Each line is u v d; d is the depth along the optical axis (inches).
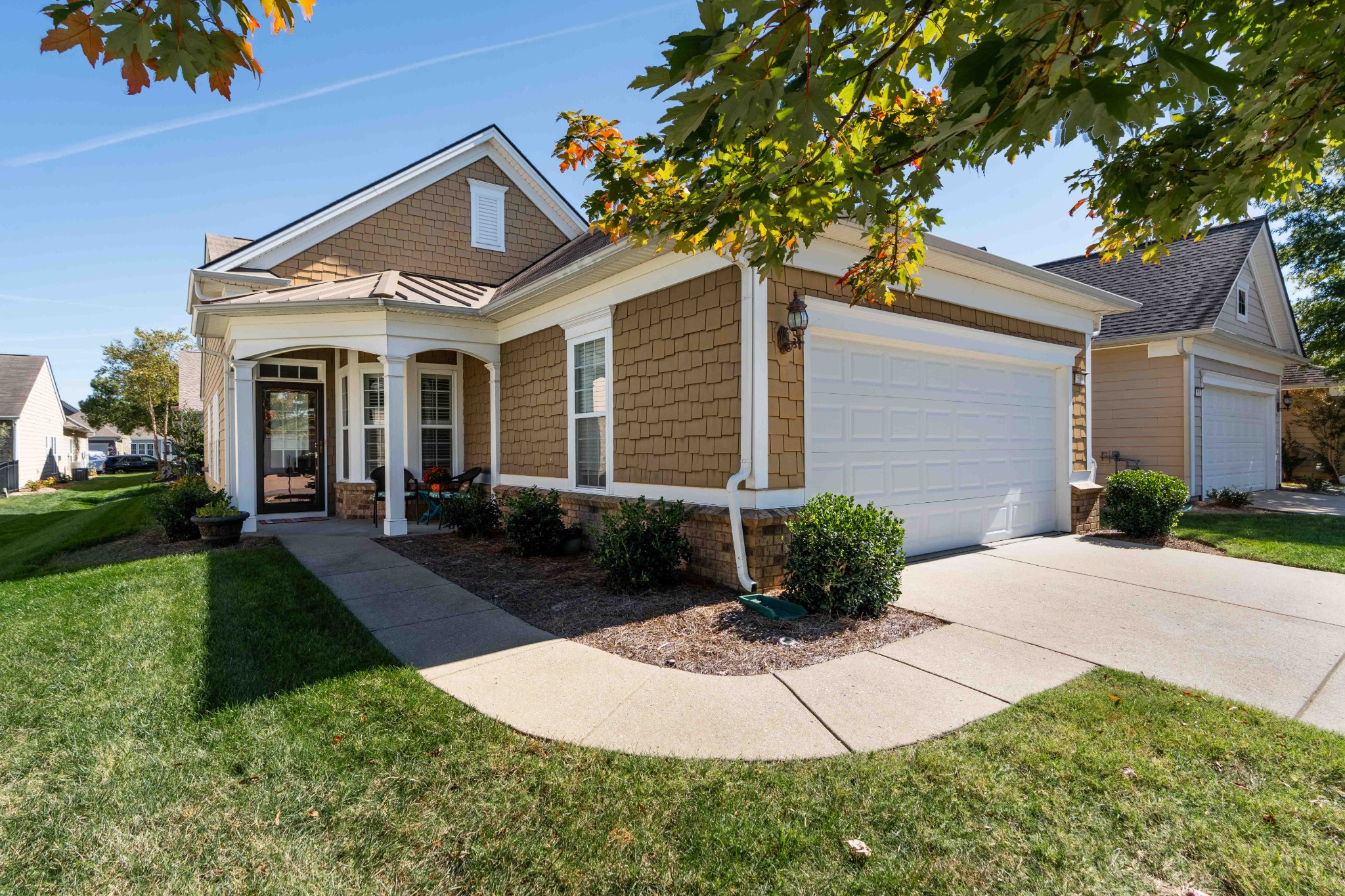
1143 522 318.0
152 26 69.4
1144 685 138.2
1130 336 474.6
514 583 236.2
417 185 452.1
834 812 93.7
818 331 235.6
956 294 285.7
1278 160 104.7
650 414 264.1
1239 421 550.3
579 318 308.0
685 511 233.3
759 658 157.9
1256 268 556.1
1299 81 88.7
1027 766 105.4
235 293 394.9
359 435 420.8
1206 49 84.7
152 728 120.7
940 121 85.6
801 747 113.0
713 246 130.0
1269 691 135.8
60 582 233.0
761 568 215.0
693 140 90.4
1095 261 609.9
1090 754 108.7
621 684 142.4
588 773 104.7
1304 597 209.6
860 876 81.0
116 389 1219.2
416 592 223.6
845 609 187.5
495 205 486.3
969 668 150.2
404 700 132.8
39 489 932.6
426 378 437.4
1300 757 107.3
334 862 84.5
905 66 85.9
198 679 143.6
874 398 258.7
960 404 296.2
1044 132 78.7
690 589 223.8
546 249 512.1
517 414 372.5
